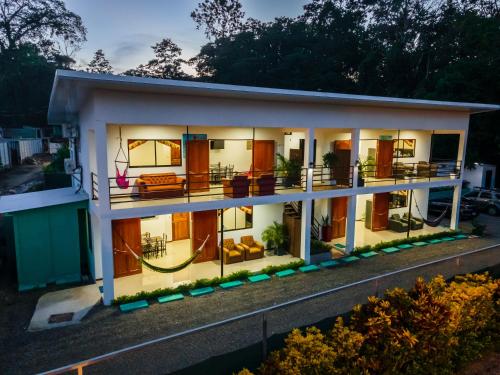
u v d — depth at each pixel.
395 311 6.35
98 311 9.48
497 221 20.53
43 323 8.85
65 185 22.84
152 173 12.84
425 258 14.00
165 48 51.50
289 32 41.41
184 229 15.03
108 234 9.66
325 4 41.84
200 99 10.73
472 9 31.78
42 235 11.08
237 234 13.97
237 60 41.19
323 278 11.88
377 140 16.92
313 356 5.52
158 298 10.22
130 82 8.55
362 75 36.06
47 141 46.97
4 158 33.94
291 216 14.19
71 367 4.28
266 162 14.88
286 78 37.62
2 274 12.17
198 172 12.77
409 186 15.76
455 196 17.88
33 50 46.09
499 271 9.61
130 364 7.08
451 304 6.75
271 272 12.27
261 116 11.88
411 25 36.28
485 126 24.84
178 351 7.49
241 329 8.34
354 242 15.16
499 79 24.05
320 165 15.81
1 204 11.70
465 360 6.72
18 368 7.07
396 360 5.83
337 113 13.48
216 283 11.21
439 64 32.78
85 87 9.12
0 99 45.47
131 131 12.22
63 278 11.46
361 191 14.39
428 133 18.86
